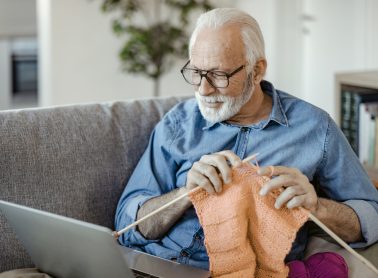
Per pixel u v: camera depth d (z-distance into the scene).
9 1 3.48
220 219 1.21
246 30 1.33
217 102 1.34
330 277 1.25
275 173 1.18
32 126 1.44
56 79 3.59
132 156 1.59
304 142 1.39
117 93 3.86
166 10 3.91
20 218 1.14
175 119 1.52
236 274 1.22
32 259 1.27
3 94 3.70
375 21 3.15
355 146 2.12
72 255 1.10
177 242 1.39
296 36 3.71
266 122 1.40
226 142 1.43
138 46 3.58
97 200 1.51
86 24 3.64
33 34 3.63
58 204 1.43
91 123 1.54
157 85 3.69
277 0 3.66
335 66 3.49
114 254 1.00
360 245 1.37
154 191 1.46
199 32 1.33
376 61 3.17
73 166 1.47
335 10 3.44
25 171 1.39
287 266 1.23
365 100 2.09
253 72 1.36
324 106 3.63
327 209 1.29
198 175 1.21
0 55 3.63
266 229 1.21
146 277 1.21
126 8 3.57
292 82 3.78
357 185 1.40
